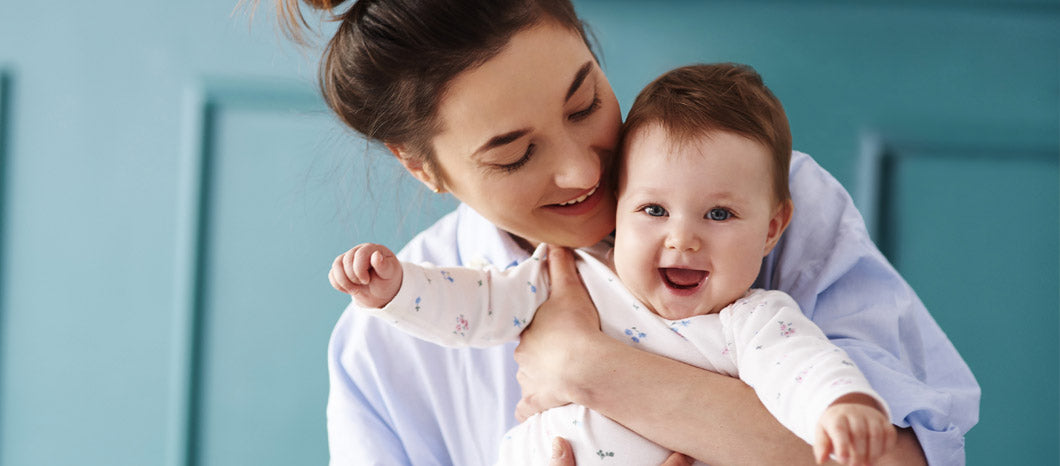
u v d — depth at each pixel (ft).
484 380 3.60
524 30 2.94
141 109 6.09
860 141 5.80
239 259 6.03
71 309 6.11
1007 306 5.76
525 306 3.19
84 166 6.11
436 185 3.39
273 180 6.00
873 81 5.79
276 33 5.06
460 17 2.94
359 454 3.65
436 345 3.67
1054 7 5.70
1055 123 5.72
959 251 5.77
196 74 6.05
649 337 3.09
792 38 5.81
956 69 5.76
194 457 6.08
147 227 6.07
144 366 6.07
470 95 2.97
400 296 2.95
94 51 6.12
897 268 5.78
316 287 5.98
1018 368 5.75
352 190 5.85
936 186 5.79
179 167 6.05
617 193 3.14
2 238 6.12
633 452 2.96
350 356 3.73
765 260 3.36
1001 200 5.76
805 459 2.79
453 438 3.64
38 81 6.15
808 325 2.86
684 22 5.84
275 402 6.04
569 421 3.04
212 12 6.04
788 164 3.18
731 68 3.22
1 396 6.13
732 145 2.94
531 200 3.11
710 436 2.85
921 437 2.81
